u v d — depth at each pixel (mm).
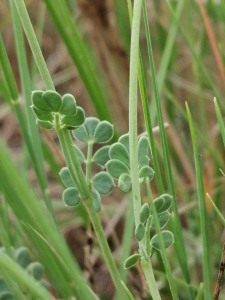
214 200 504
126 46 628
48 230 281
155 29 667
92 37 611
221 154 557
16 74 702
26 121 407
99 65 665
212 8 604
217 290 325
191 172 549
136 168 282
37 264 328
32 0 777
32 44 269
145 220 283
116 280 295
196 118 644
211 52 633
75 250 593
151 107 444
